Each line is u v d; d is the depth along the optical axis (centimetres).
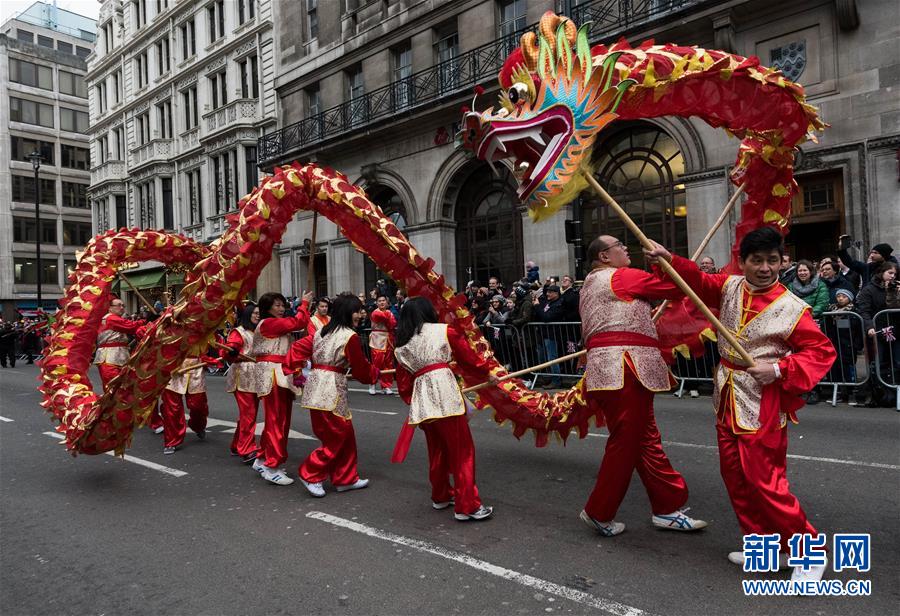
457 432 416
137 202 3284
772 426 296
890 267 735
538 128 356
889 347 727
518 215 1614
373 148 1906
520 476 520
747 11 1154
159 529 437
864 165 1062
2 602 331
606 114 346
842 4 1051
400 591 316
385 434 729
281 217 507
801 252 1170
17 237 4388
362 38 2000
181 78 2912
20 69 4472
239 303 514
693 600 292
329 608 301
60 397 592
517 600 300
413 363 425
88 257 660
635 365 346
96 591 339
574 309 957
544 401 471
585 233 1452
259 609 305
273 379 549
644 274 352
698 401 834
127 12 3322
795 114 401
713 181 1209
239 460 644
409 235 1800
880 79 1052
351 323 500
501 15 1658
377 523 422
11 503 521
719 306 334
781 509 293
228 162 2630
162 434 820
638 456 377
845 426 636
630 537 375
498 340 1061
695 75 370
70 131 4728
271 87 2442
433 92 1753
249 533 417
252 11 2544
